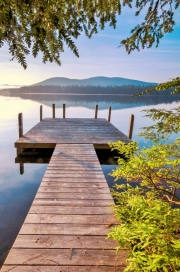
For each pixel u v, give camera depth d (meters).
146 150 1.02
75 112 20.27
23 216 2.91
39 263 1.45
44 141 5.59
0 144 7.44
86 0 1.45
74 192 2.69
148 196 1.37
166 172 1.09
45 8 0.90
